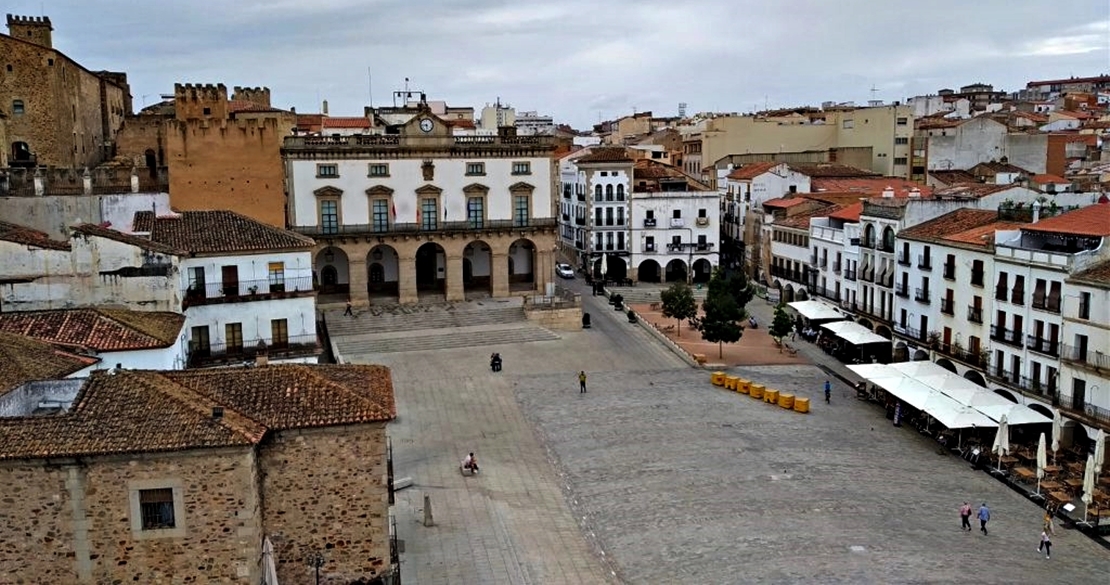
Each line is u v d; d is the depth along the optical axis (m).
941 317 68.75
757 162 139.00
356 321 84.12
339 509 28.05
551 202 96.56
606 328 87.06
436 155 92.44
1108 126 161.12
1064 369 54.62
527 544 40.62
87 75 92.69
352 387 30.52
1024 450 52.22
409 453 52.41
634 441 54.62
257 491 26.55
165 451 24.69
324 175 89.44
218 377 29.23
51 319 39.88
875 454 52.88
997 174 103.25
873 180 123.75
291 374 29.66
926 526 42.62
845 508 44.50
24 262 45.12
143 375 28.02
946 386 56.22
